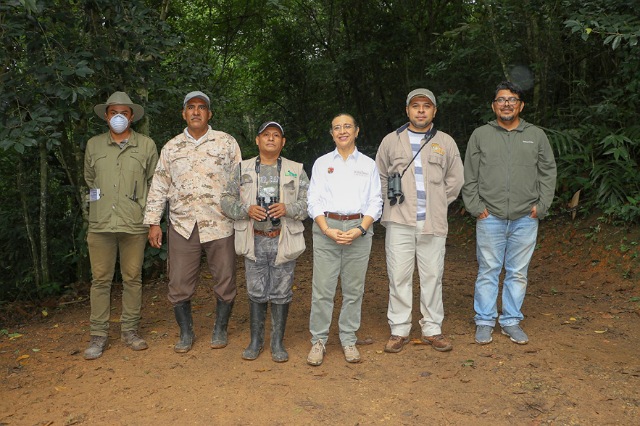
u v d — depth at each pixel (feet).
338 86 42.37
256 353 12.72
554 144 23.65
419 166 12.68
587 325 14.58
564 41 26.43
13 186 24.73
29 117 16.67
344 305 12.56
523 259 13.57
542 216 13.48
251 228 12.49
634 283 17.60
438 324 13.12
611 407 10.14
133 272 13.73
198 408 10.48
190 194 13.00
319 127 46.37
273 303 12.74
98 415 10.30
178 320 13.41
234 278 13.46
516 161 13.28
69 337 14.89
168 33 21.70
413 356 12.70
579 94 26.04
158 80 20.01
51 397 11.10
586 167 23.16
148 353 13.34
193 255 13.21
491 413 10.07
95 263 13.43
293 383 11.44
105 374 12.17
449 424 9.76
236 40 42.32
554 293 17.81
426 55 35.06
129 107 13.53
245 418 10.07
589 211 22.77
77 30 19.24
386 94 40.16
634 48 20.12
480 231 13.75
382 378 11.60
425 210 12.61
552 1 23.97
